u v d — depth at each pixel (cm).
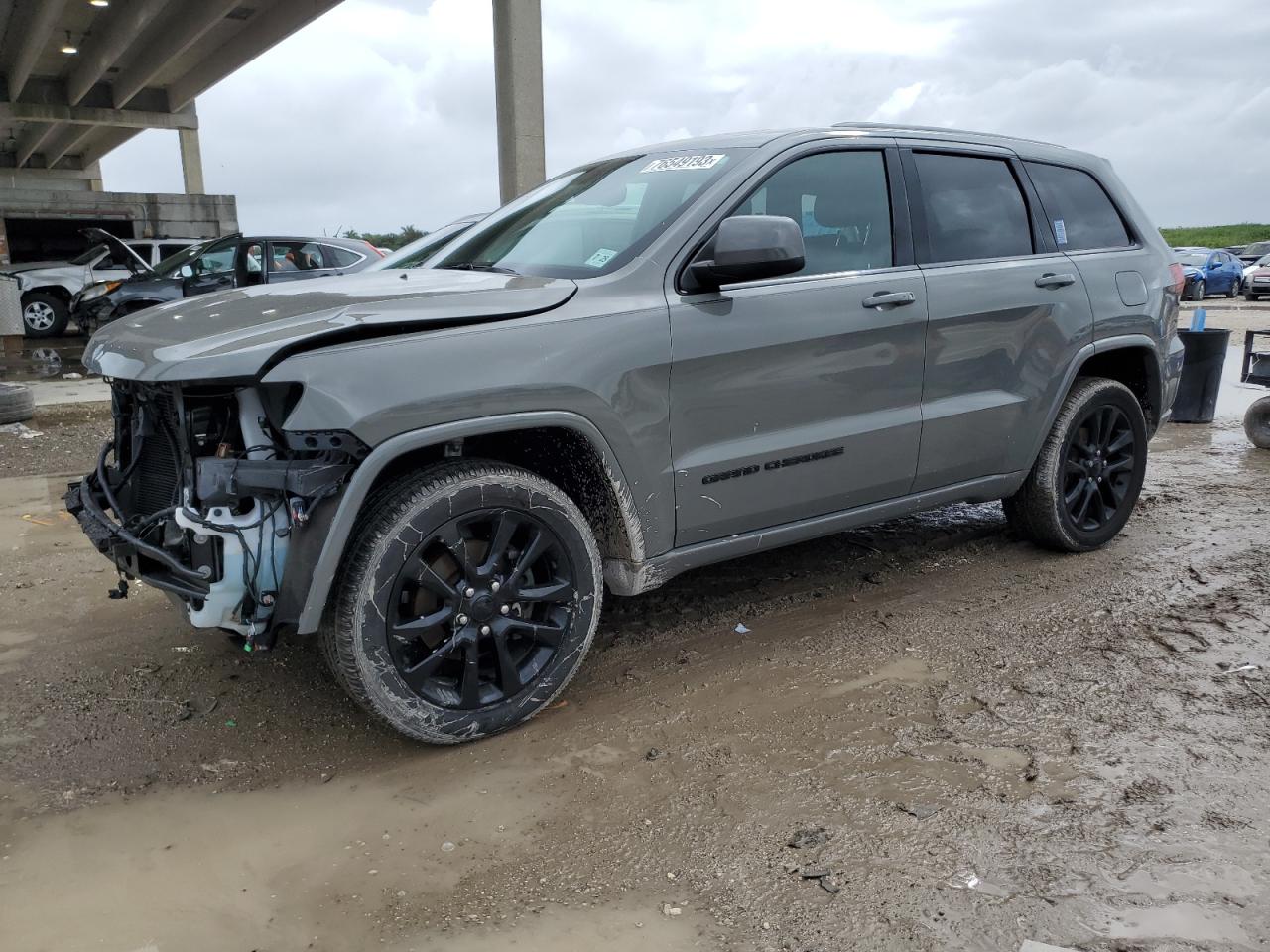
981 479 429
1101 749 299
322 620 288
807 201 368
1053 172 465
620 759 300
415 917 230
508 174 1374
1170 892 233
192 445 280
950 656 369
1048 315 431
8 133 3453
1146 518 555
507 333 293
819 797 276
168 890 242
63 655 379
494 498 295
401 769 298
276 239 1351
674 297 328
